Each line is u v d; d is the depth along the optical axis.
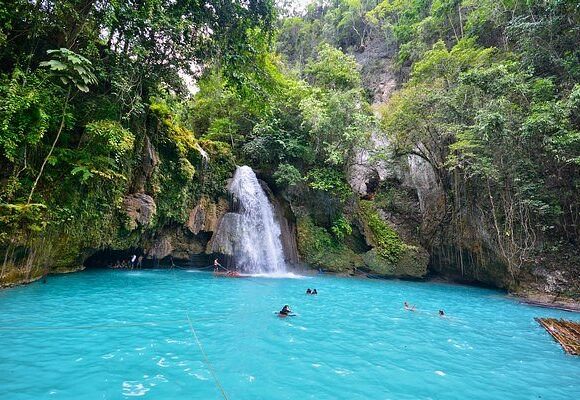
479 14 20.19
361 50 36.94
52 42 10.54
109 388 4.27
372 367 5.70
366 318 9.28
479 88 15.92
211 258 17.12
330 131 20.39
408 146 20.83
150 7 11.15
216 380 4.73
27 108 8.70
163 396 4.15
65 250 11.48
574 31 14.73
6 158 9.00
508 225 16.09
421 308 11.41
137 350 5.67
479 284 19.05
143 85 13.55
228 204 18.30
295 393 4.52
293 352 6.13
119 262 14.97
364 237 20.47
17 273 9.59
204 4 13.59
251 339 6.68
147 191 14.44
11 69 9.88
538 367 6.27
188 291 11.16
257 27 16.67
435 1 26.70
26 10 9.45
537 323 9.98
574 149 12.95
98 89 11.81
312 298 11.66
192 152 16.61
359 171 24.88
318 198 20.41
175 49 13.29
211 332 6.95
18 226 9.11
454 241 19.28
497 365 6.27
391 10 34.50
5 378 4.36
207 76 15.34
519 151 14.66
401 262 19.69
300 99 21.27
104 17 10.30
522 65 16.09
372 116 21.19
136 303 8.94
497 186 16.88
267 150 20.45
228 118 22.34
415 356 6.45
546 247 15.36
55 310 7.67
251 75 16.59
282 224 19.69
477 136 15.43
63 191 10.69
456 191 19.03
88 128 10.21
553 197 14.65
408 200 22.88
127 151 12.72
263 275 16.77
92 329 6.59
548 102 13.38
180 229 16.64
